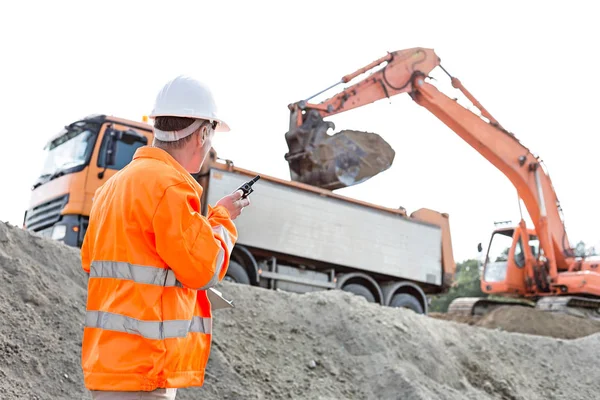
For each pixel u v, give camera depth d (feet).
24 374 16.40
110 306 7.91
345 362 25.23
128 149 37.29
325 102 50.60
